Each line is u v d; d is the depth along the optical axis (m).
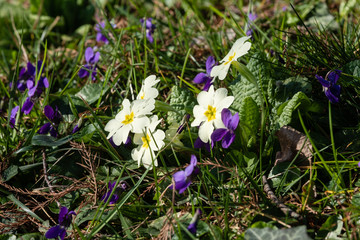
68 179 0.55
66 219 0.51
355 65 0.56
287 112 0.53
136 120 0.53
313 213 0.49
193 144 0.54
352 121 0.57
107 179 0.53
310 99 0.55
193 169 0.49
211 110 0.52
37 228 0.54
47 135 0.58
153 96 0.54
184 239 0.48
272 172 0.52
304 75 0.58
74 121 0.60
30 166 0.56
